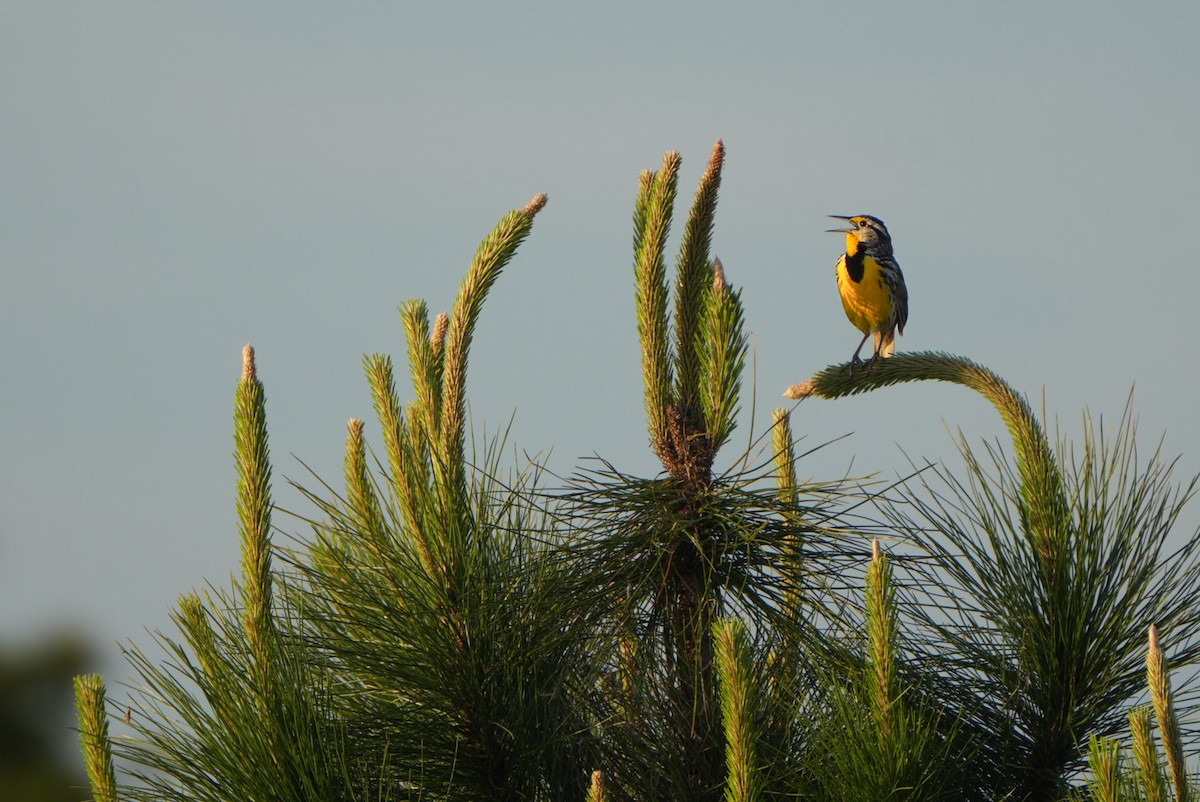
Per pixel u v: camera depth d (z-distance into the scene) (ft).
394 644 24.80
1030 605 26.91
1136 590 27.04
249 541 21.75
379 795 21.84
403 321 25.81
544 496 26.05
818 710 22.68
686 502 26.32
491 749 24.63
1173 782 18.11
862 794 20.57
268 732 21.52
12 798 58.59
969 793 25.45
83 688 21.56
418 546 24.99
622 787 25.45
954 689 26.40
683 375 27.04
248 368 22.12
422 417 25.41
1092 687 26.63
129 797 21.61
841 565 26.14
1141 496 27.55
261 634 21.68
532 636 25.22
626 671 26.63
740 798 18.80
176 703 21.76
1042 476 27.40
